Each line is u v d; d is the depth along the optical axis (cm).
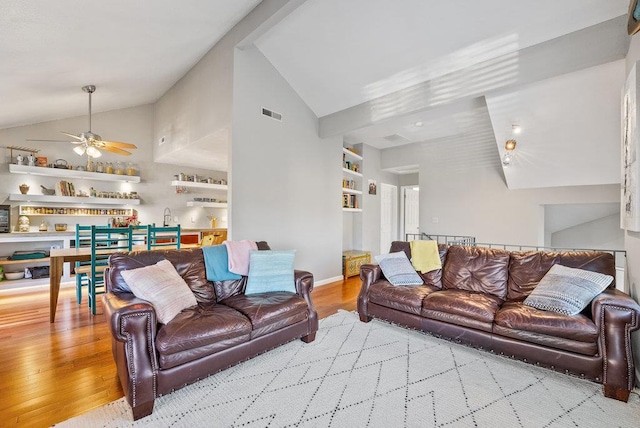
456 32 304
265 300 256
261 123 409
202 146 480
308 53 395
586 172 402
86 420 171
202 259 283
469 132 576
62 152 509
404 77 379
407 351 259
